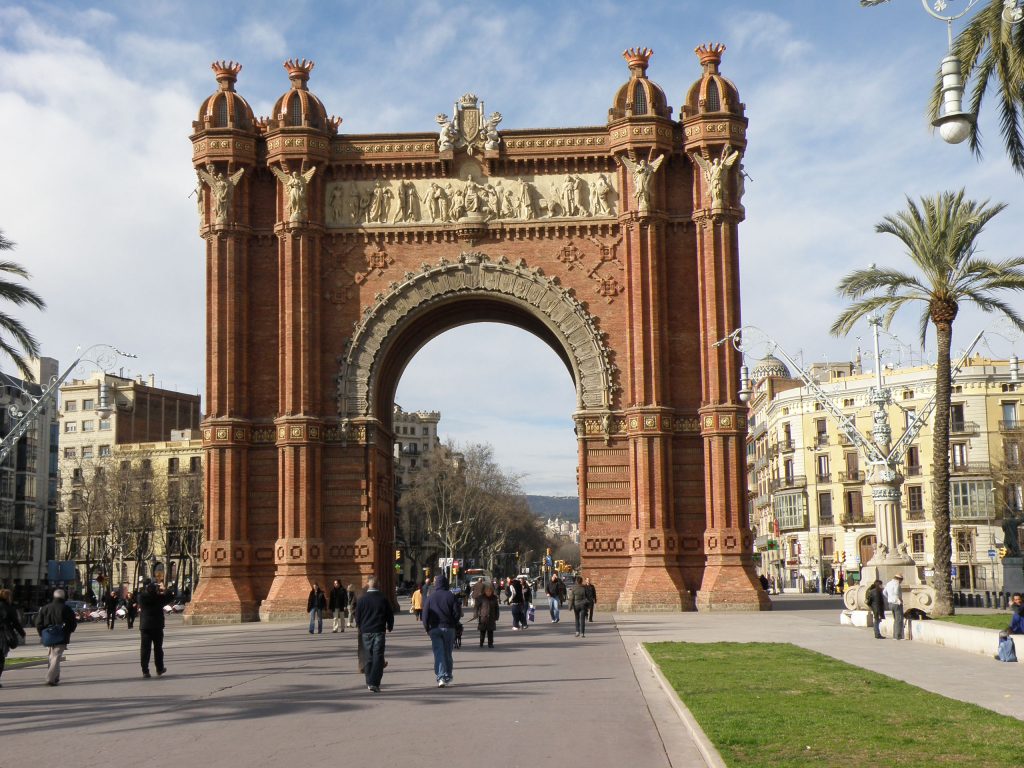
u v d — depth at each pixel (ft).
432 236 248.32
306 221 243.40
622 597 231.50
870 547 464.24
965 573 415.44
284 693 100.42
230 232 243.40
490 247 248.11
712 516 233.96
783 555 519.19
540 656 138.10
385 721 82.07
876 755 62.85
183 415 646.74
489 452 593.42
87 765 66.33
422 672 119.14
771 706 83.15
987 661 123.03
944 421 204.95
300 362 240.53
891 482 198.70
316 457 239.09
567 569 443.32
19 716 89.20
